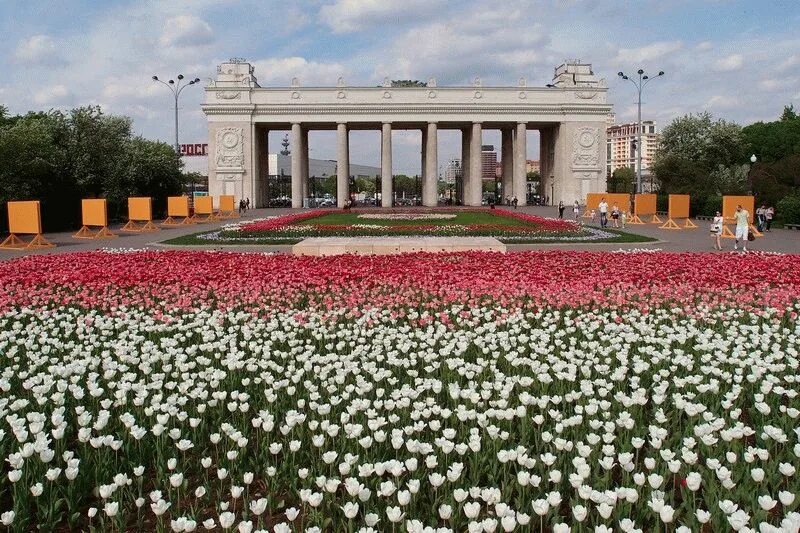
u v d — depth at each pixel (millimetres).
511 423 7648
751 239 30734
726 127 93625
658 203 70250
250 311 14711
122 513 5852
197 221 59688
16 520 5789
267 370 10422
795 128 108562
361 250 23922
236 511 6227
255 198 91812
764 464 6652
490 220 49031
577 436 7426
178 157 74562
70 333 12812
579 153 92375
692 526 5508
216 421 8008
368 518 4984
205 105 90562
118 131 69625
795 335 11930
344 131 91688
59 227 51062
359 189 178000
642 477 5707
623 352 10523
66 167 59125
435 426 7008
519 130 91875
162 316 13273
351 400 8812
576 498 5895
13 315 13969
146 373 9469
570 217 63281
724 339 11836
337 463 6906
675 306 14688
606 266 19922
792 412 7395
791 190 59875
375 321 13164
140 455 7066
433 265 19531
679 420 8031
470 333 11914
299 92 90938
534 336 11516
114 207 60094
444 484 6340
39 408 8352
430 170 92625
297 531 5852
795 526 4648
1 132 47094
